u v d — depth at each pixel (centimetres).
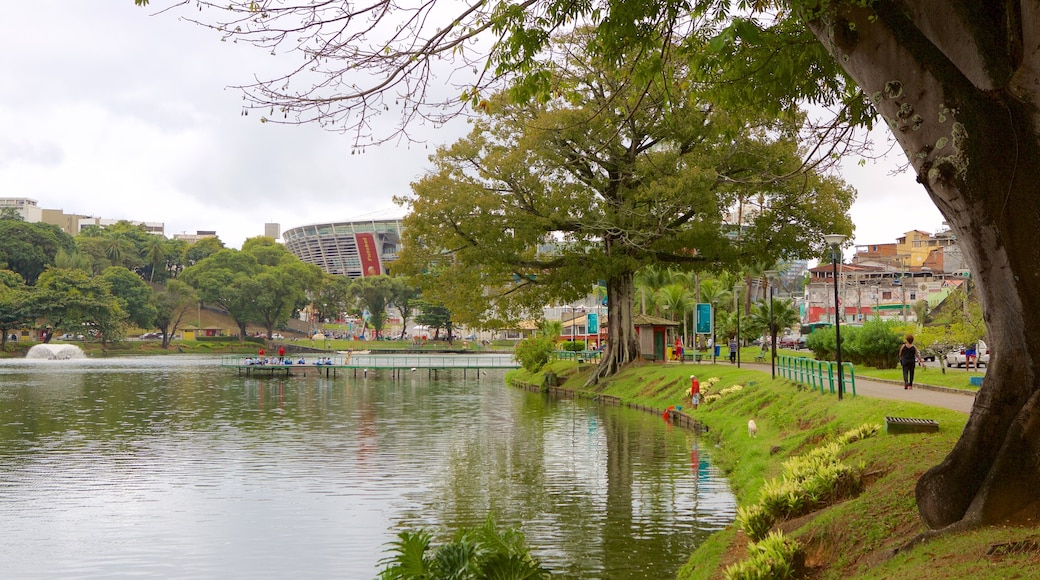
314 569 1641
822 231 5128
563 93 1666
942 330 4341
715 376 4600
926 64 970
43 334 15938
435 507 2170
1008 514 994
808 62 1487
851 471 1548
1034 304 984
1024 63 941
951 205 991
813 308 13388
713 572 1411
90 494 2392
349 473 2725
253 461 3014
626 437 3566
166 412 5044
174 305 17162
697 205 4812
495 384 8081
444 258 5678
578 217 5250
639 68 1493
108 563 1689
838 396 2662
